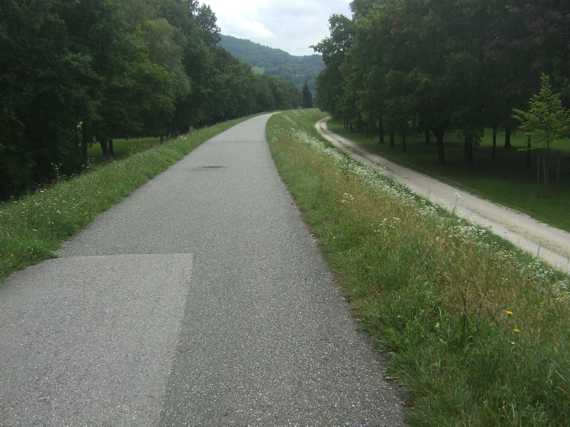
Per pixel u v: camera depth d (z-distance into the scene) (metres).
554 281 6.74
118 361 3.98
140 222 8.94
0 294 5.49
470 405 3.09
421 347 3.82
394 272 5.20
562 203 20.70
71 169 27.53
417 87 30.03
